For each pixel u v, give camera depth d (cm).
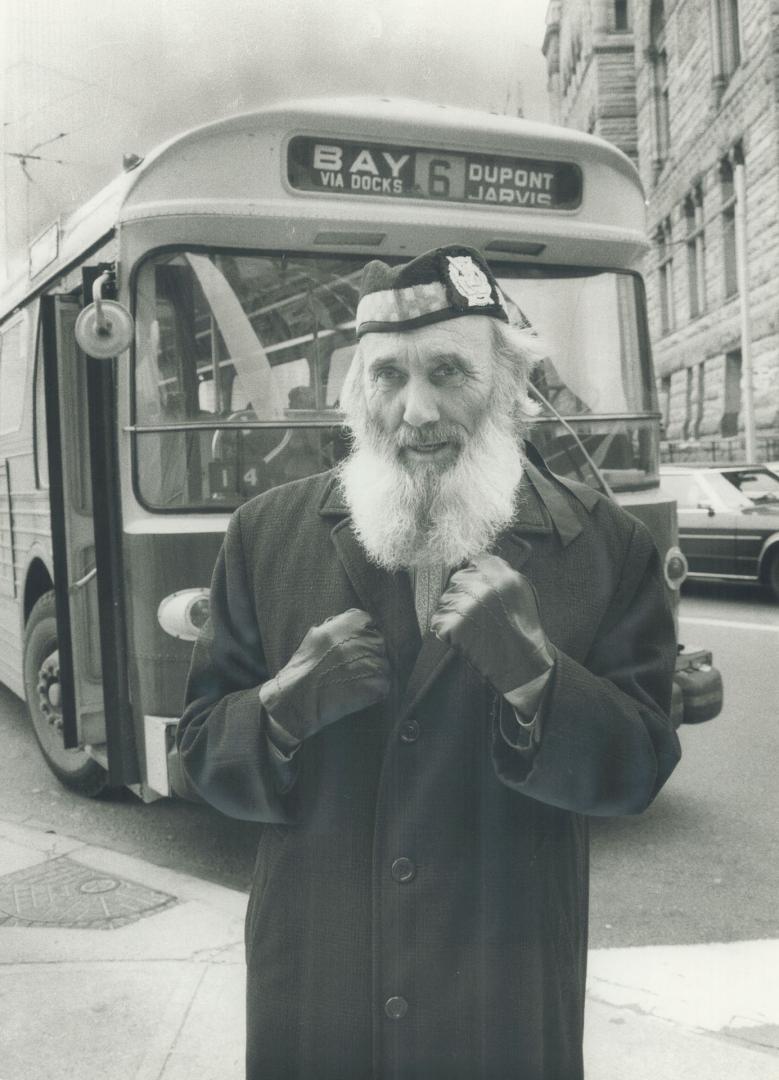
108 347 382
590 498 148
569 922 145
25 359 556
